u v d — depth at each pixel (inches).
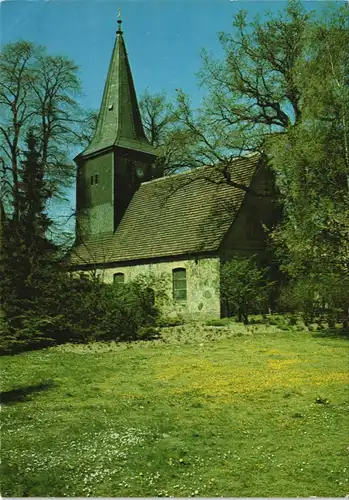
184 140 952.3
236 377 331.9
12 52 1090.7
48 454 185.2
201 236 965.8
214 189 1040.8
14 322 535.5
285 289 802.8
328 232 567.5
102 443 196.5
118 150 1288.1
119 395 285.7
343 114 550.3
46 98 1203.2
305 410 246.2
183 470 170.2
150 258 1039.6
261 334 602.9
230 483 159.0
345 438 202.4
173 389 299.0
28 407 257.8
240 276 791.1
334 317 683.4
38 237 625.6
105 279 1167.6
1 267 576.1
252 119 1025.5
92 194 1327.5
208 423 224.8
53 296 590.6
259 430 213.9
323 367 367.6
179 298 975.6
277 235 663.8
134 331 606.9
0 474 165.5
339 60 584.1
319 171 567.2
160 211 1150.3
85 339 582.6
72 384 320.8
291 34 940.6
